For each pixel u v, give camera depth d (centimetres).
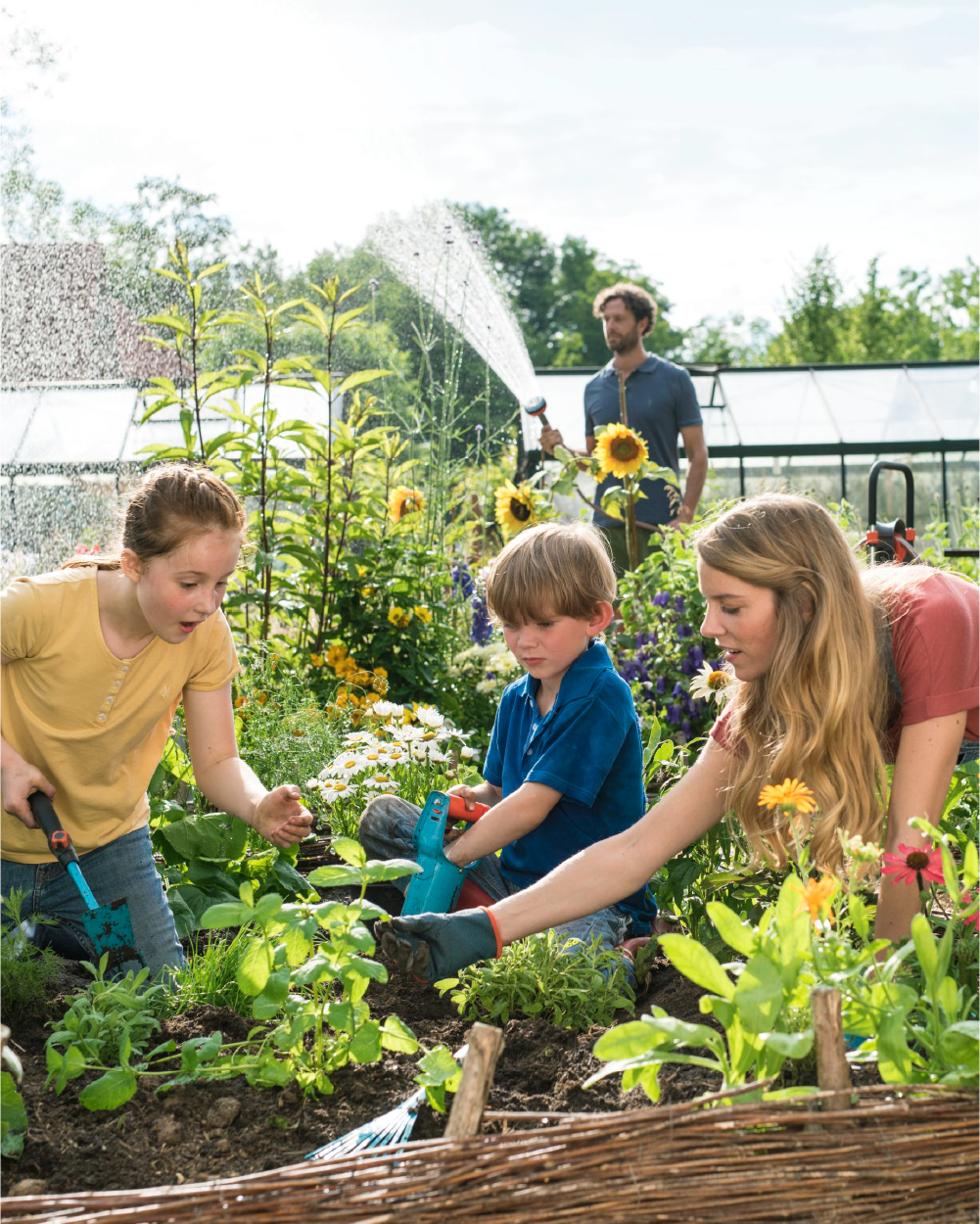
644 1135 121
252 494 467
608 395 583
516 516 476
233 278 1083
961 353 2575
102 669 223
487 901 252
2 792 210
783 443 1076
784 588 192
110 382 944
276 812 231
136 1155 154
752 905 226
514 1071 177
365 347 1041
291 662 457
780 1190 119
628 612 440
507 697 274
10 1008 189
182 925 246
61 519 832
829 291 2280
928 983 140
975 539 653
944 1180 122
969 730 210
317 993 186
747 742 200
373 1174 118
